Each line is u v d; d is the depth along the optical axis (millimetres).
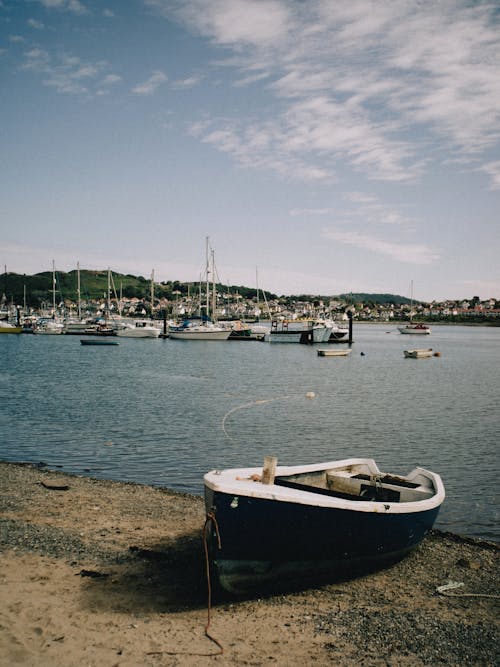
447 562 11562
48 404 32781
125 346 88938
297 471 12000
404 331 154750
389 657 7922
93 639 7941
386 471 19516
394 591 10117
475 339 137500
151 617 8727
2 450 21641
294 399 36375
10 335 117625
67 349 82500
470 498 16547
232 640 8156
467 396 38781
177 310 187875
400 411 32156
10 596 9094
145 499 15305
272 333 96188
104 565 10625
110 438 23859
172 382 44594
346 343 99250
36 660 7273
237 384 43938
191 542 11961
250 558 9250
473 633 8672
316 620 8891
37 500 14766
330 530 9703
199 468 19500
